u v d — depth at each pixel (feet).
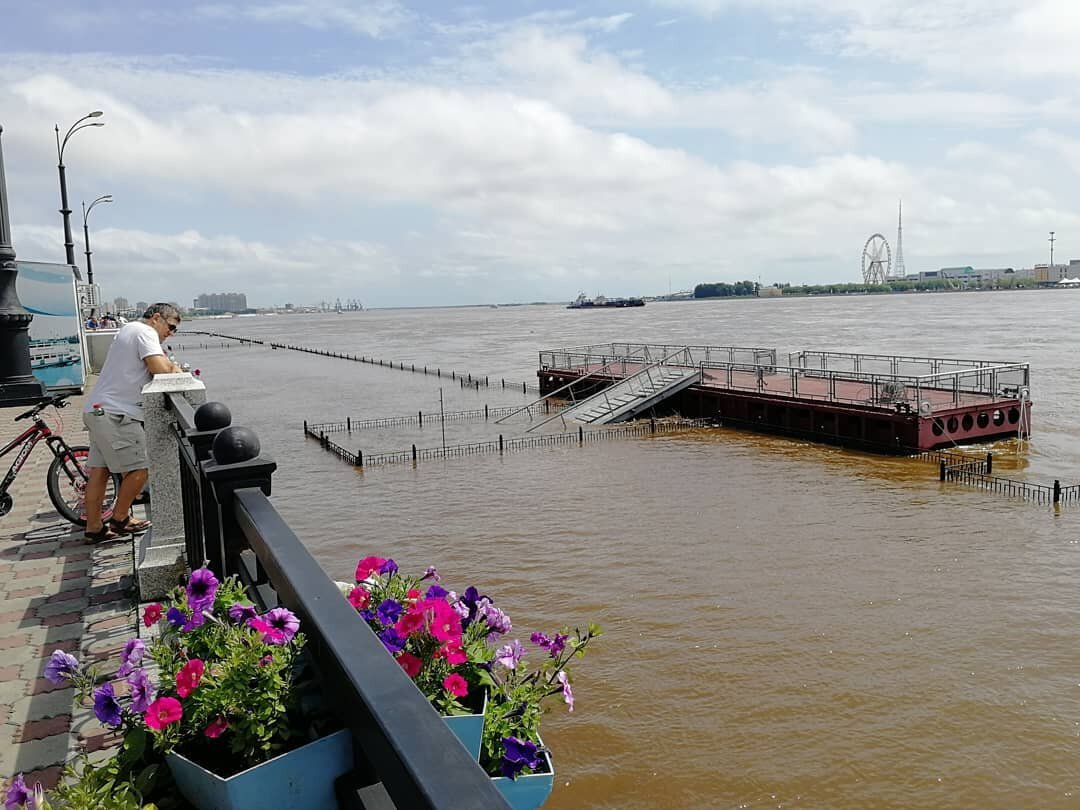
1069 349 259.80
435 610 9.82
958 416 116.67
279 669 8.45
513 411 176.76
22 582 23.22
